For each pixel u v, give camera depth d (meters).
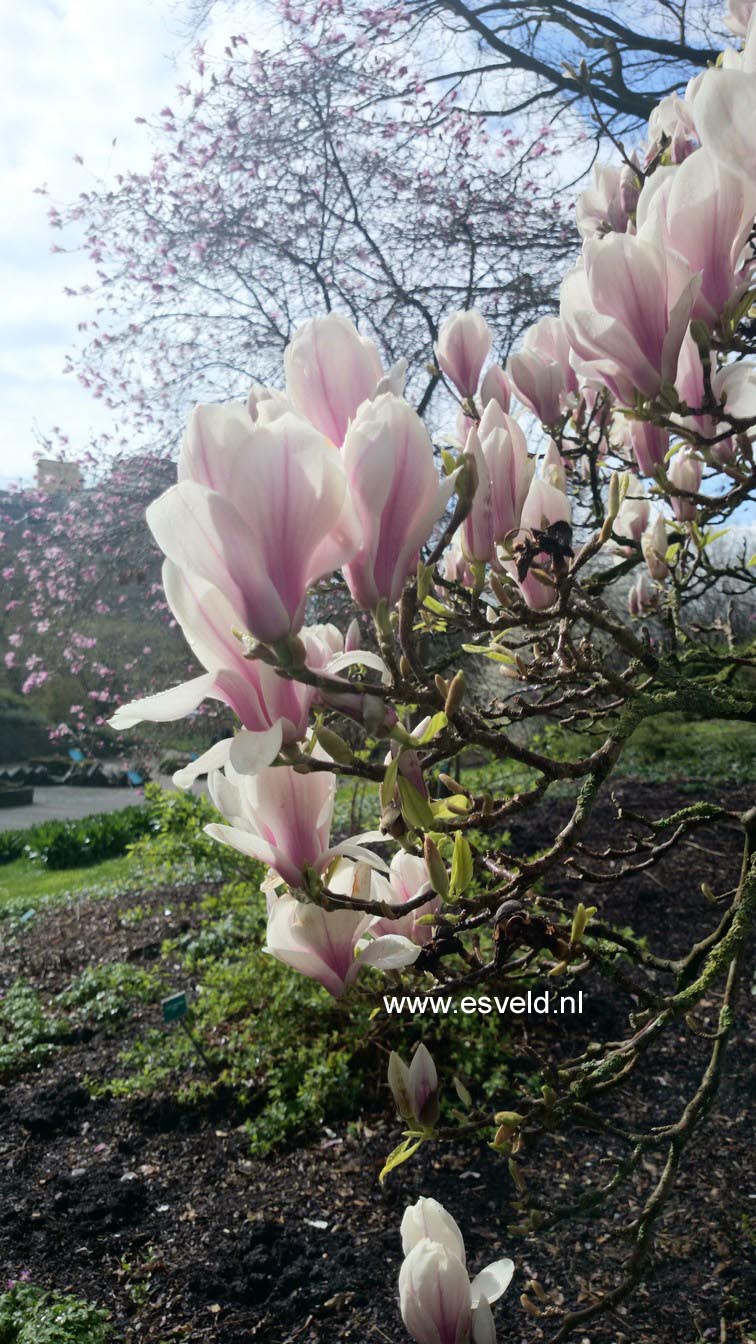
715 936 1.78
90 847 11.95
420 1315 1.16
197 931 7.53
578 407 2.27
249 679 0.88
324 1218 4.01
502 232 9.70
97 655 12.17
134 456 12.09
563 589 1.40
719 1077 1.61
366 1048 4.81
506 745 1.21
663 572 2.29
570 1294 3.50
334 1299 3.54
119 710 0.85
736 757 12.31
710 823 1.86
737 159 1.19
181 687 0.86
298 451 0.77
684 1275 3.54
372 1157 4.37
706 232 1.24
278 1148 4.52
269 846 1.03
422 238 9.77
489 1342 1.16
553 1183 4.12
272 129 9.94
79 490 12.52
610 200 2.10
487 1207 4.00
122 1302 3.61
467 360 1.88
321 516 0.80
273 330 10.87
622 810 1.87
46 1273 3.79
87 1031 5.97
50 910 9.04
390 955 1.10
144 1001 6.26
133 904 8.70
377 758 4.95
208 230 10.22
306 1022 5.14
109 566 11.96
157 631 12.34
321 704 1.03
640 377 1.27
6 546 12.38
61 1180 4.44
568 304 1.39
